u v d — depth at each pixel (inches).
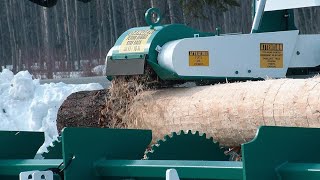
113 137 310.3
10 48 2373.3
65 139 295.7
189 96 387.5
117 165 299.6
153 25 407.2
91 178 302.4
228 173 273.7
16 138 348.2
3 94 716.7
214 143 337.4
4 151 344.2
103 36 2082.9
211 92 382.0
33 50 2274.9
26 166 322.0
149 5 1700.3
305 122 341.7
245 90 368.5
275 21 457.1
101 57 2039.9
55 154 363.6
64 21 2183.8
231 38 399.2
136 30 411.5
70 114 438.0
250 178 259.0
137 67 397.1
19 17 2321.6
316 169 257.6
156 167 290.4
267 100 355.6
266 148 262.8
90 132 303.1
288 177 263.0
